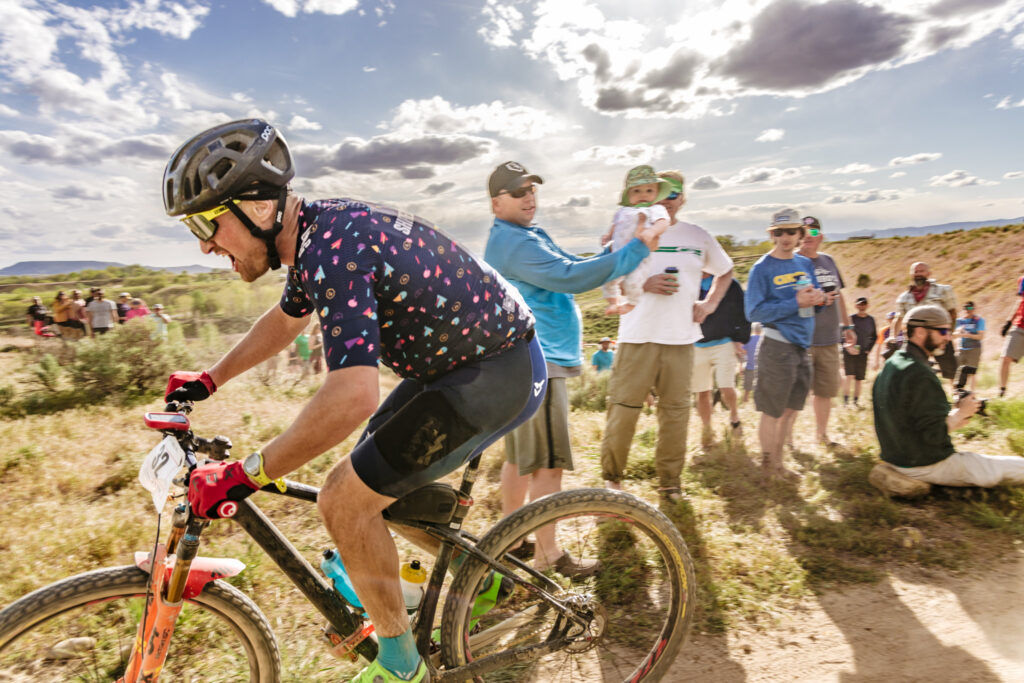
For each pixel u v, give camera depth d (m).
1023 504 3.63
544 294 2.93
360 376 1.42
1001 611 2.68
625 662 2.26
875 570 3.05
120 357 8.21
